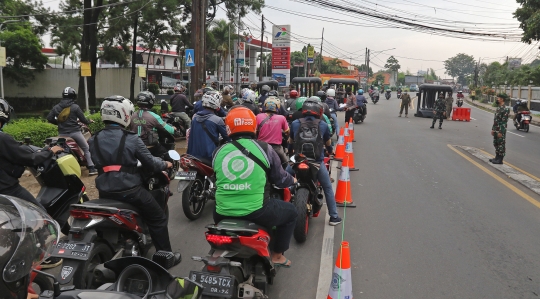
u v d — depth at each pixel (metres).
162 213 4.82
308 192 6.13
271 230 4.25
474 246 6.01
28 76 36.38
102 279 2.95
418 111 29.00
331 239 6.18
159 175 5.20
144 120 7.45
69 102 8.59
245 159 3.92
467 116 27.45
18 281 2.02
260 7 36.53
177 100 13.43
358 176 10.22
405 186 9.32
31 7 29.05
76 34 29.55
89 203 4.29
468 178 10.23
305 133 6.47
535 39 25.05
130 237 4.68
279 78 46.88
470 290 4.76
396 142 16.23
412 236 6.34
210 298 3.47
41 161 4.20
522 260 5.57
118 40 34.31
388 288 4.77
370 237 6.28
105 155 4.45
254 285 4.11
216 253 3.64
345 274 3.94
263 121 7.12
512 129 24.23
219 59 56.62
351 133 15.36
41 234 2.23
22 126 10.33
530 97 38.41
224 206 3.95
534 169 11.77
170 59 63.97
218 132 6.91
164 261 3.61
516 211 7.66
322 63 95.06
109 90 36.72
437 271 5.21
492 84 66.06
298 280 4.94
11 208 2.22
